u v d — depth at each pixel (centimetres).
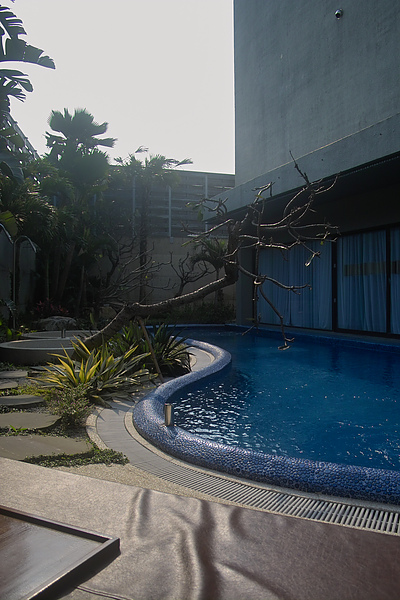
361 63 1038
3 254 1239
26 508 234
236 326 1551
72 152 1686
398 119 787
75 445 365
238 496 281
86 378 543
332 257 1256
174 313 1747
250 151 1480
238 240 558
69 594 163
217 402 581
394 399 596
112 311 1714
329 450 404
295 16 1255
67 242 1498
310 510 262
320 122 1169
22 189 1177
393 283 1073
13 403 489
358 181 988
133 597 162
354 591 165
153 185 2066
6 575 169
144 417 428
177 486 294
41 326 1266
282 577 174
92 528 213
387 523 245
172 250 1994
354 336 1154
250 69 1473
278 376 753
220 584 169
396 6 945
